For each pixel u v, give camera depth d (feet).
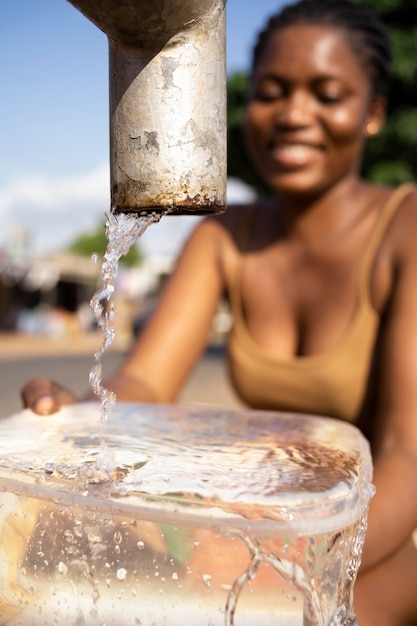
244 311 3.06
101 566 1.23
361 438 1.65
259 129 2.84
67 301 64.23
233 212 3.34
